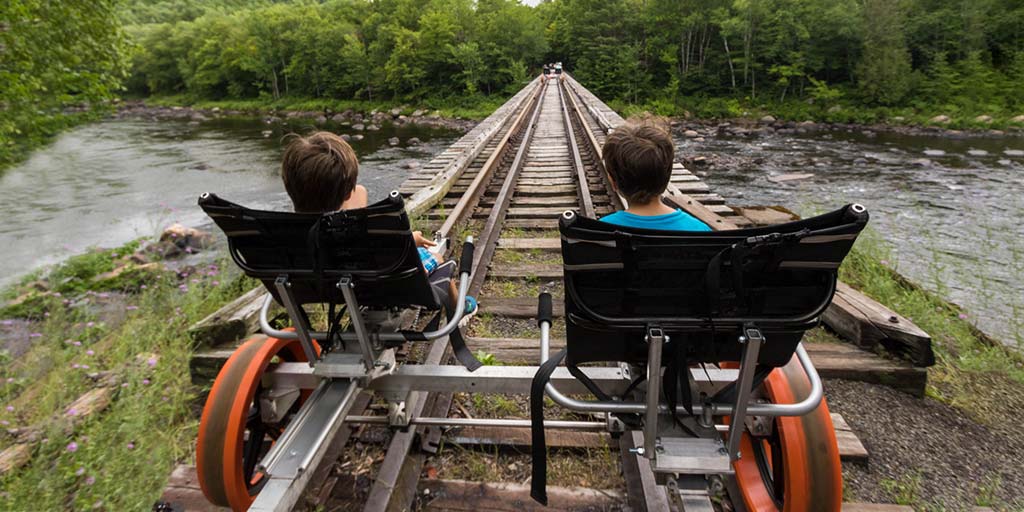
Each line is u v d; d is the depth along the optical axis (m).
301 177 1.79
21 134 9.16
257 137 29.95
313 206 1.85
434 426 2.52
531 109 24.36
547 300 2.13
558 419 2.71
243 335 3.40
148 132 33.62
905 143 26.23
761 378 1.67
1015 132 30.78
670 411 1.64
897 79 40.34
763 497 2.06
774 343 1.55
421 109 54.84
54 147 24.77
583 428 2.34
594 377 2.04
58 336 4.33
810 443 1.79
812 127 37.84
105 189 15.26
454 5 63.06
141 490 2.31
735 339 1.58
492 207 7.08
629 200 1.86
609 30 58.16
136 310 4.64
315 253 1.69
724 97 49.34
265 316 2.07
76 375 3.40
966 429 2.70
